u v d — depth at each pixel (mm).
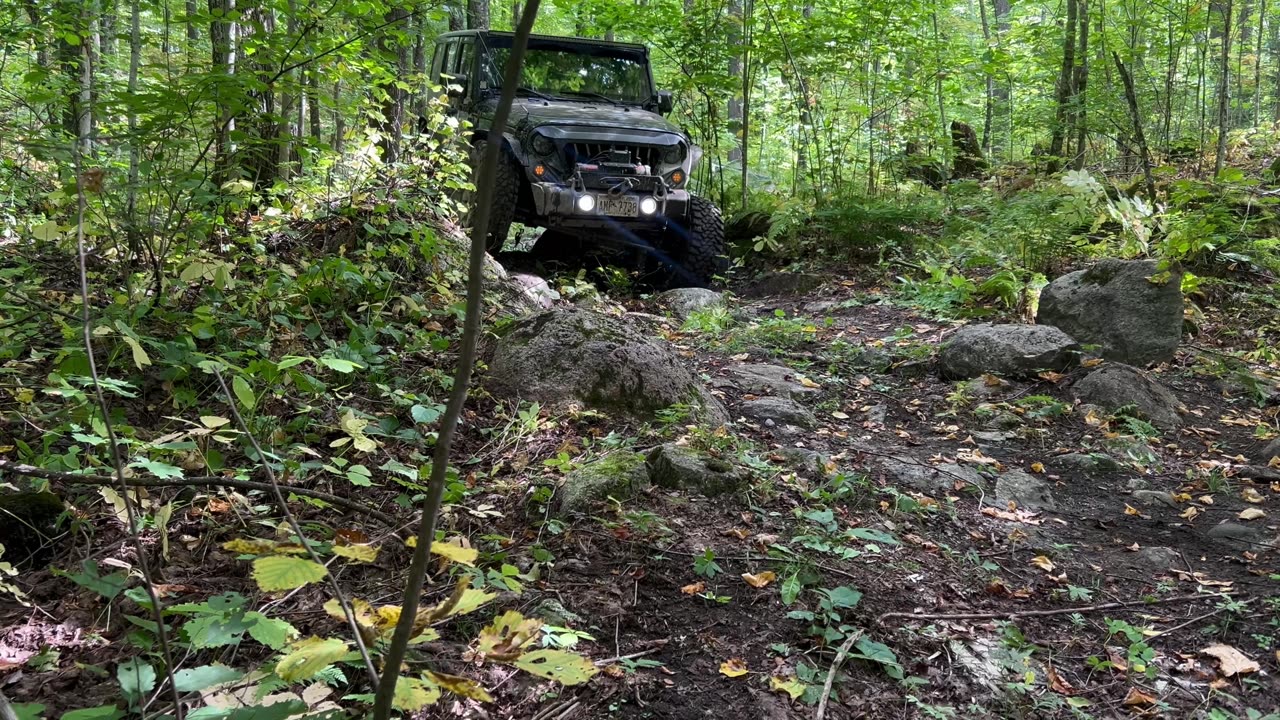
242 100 4133
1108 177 10156
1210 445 4438
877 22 10156
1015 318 6180
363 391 3941
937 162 10789
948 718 2270
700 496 3316
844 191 9500
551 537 2975
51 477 2375
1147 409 4699
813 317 6852
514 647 1181
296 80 4625
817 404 4805
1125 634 2738
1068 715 2342
